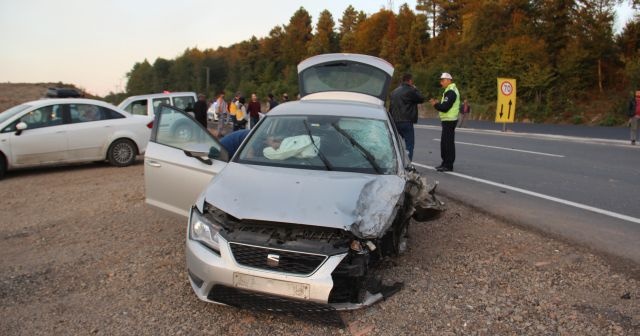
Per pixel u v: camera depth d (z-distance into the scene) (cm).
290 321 364
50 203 764
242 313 376
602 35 3859
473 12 5666
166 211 520
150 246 535
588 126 2928
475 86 4478
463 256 500
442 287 424
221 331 350
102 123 1109
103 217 667
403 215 450
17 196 823
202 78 12125
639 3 3828
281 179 412
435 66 5306
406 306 388
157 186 523
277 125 511
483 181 879
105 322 364
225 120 2641
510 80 2186
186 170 496
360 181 413
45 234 591
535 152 1306
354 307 362
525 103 3959
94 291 419
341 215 359
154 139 535
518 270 463
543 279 443
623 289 421
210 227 373
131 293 414
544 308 389
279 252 346
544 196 754
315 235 358
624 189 803
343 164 452
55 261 493
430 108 4734
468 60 4772
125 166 1141
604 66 3881
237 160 473
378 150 475
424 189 485
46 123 1049
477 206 689
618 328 358
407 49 6675
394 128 541
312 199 377
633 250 505
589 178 905
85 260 495
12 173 1070
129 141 1142
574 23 4050
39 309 385
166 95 1562
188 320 366
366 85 796
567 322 367
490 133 2083
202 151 473
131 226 618
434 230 588
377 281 406
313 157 460
